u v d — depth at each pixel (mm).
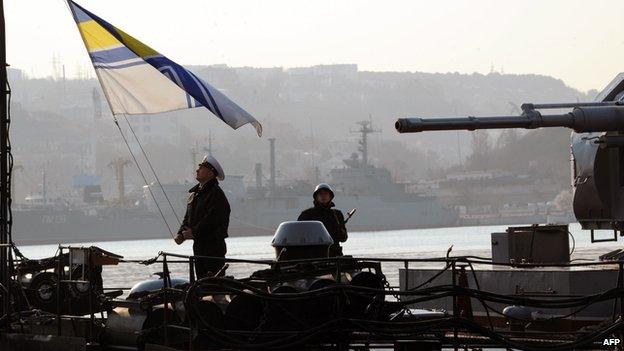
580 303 15062
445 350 17344
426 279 18562
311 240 16484
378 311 15695
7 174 19594
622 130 16391
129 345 16781
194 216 18547
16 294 19047
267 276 15891
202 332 15242
